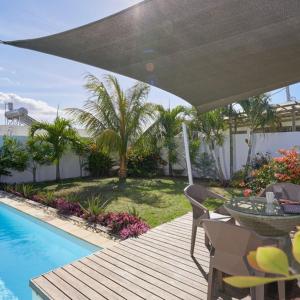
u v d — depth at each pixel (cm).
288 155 619
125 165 1146
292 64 303
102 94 1059
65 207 677
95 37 223
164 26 209
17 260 493
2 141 1133
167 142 1195
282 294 242
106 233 520
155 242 418
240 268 234
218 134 1044
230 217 372
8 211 762
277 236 284
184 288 288
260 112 945
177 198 809
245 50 259
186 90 373
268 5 187
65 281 309
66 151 1184
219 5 185
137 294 280
